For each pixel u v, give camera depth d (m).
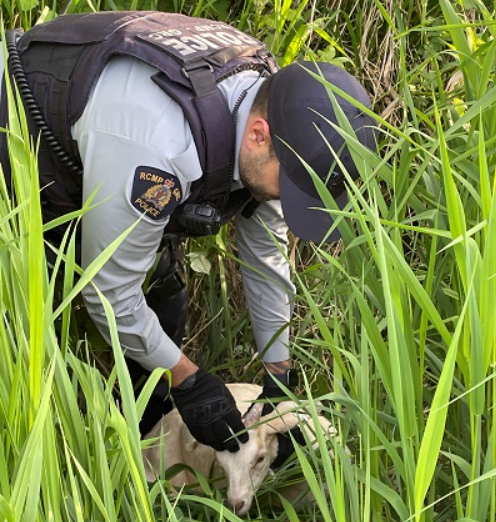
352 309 1.93
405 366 1.46
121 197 1.95
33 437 1.29
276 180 2.10
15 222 1.82
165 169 1.95
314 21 2.93
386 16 2.30
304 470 1.56
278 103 2.03
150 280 2.53
